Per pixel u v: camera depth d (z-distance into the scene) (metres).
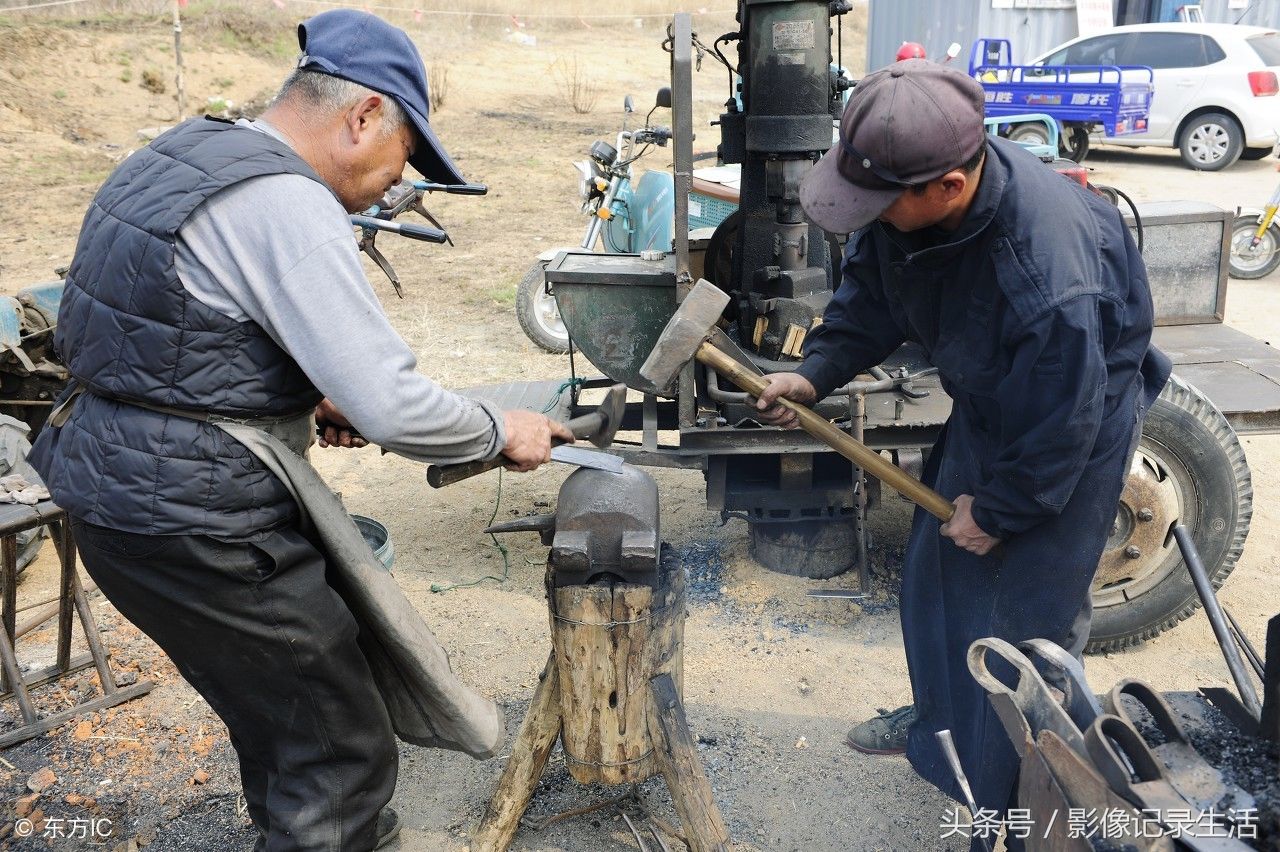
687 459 3.31
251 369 1.75
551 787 2.67
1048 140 11.35
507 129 14.02
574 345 3.90
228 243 1.68
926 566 2.45
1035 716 1.66
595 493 2.15
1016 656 1.68
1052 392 1.91
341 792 2.07
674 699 2.23
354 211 1.99
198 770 2.75
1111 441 2.09
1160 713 1.64
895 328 2.44
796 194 3.12
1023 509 2.04
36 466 1.96
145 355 1.70
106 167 11.31
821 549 3.58
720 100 16.25
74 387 1.92
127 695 3.03
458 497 4.44
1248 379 3.40
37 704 3.02
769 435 3.16
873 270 2.36
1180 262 4.00
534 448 2.01
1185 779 1.53
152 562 1.80
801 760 2.79
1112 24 13.80
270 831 2.11
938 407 3.27
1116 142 12.28
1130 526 3.10
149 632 1.96
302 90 1.84
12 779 2.72
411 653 2.05
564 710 2.28
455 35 19.19
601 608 2.14
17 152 11.32
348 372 1.71
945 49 14.25
